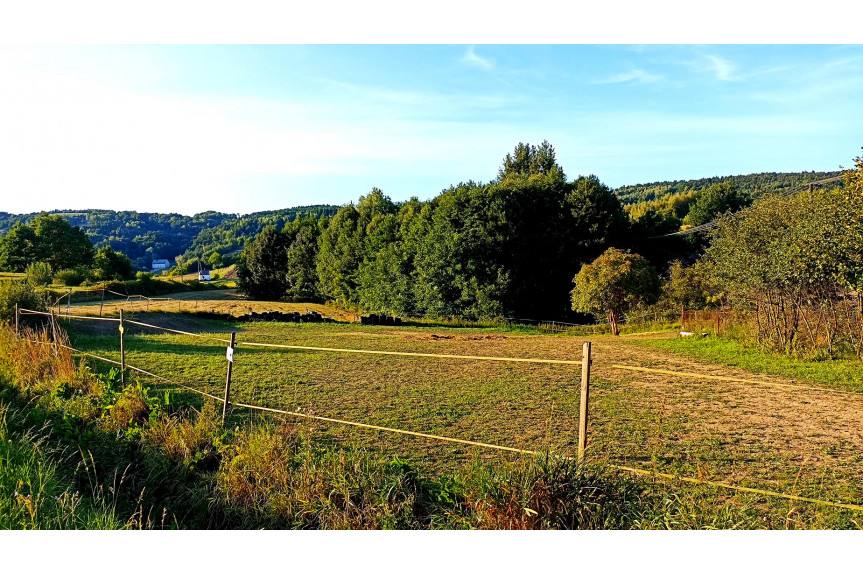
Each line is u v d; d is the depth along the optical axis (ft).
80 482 16.85
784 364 45.91
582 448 14.51
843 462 21.22
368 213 181.37
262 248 214.48
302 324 97.76
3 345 31.99
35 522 12.73
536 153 204.44
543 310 125.18
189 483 17.56
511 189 129.08
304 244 207.41
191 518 15.97
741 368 45.34
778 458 21.70
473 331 94.22
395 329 93.81
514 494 13.28
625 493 14.02
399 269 137.39
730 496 17.28
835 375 40.14
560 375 41.34
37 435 18.01
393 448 21.97
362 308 155.74
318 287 193.88
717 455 21.99
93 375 29.09
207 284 239.50
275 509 15.10
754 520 13.84
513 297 119.34
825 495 17.74
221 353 50.49
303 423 24.70
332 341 71.20
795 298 51.39
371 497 15.06
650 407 30.68
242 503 16.02
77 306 106.01
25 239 235.81
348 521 14.12
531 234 127.54
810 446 23.32
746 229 60.54
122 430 20.93
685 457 21.81
